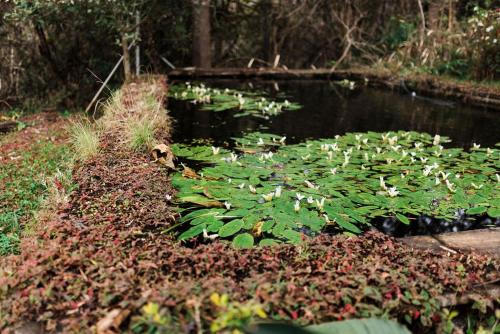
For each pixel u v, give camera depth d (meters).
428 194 3.23
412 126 5.23
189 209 2.95
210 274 1.85
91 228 2.16
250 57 9.73
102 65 6.99
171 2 6.93
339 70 8.80
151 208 2.60
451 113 5.93
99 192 2.73
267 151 4.12
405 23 8.81
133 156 3.40
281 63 9.84
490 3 7.71
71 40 6.65
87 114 5.64
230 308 1.38
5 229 2.75
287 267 1.92
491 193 3.26
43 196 3.13
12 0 5.59
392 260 2.03
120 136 3.78
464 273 1.93
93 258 1.87
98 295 1.67
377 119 5.53
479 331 1.75
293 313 1.58
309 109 6.02
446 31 7.91
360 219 2.83
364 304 1.64
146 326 1.50
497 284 1.92
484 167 3.77
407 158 3.95
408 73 7.75
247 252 2.04
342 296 1.67
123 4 5.89
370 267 1.86
